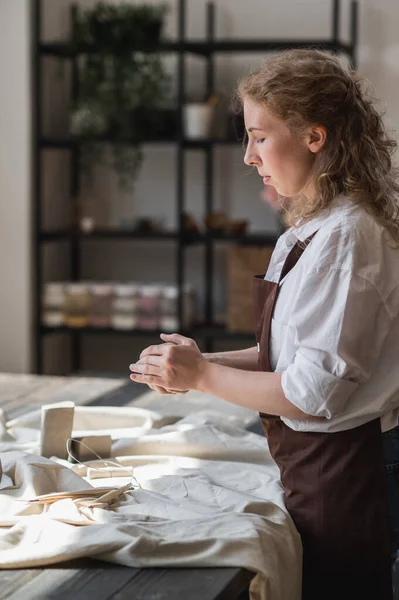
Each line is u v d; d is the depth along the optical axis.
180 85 5.69
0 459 2.28
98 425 2.81
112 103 5.70
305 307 1.89
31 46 5.86
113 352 6.48
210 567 1.77
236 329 5.80
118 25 5.62
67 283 6.00
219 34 6.09
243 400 1.96
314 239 1.95
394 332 1.94
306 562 2.03
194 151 6.24
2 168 5.94
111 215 6.40
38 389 3.45
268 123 1.97
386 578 1.99
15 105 5.89
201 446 2.51
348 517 1.98
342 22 5.91
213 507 2.06
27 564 1.77
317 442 2.00
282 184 2.02
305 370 1.88
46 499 2.03
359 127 1.98
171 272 6.38
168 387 2.02
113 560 1.79
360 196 1.93
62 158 6.39
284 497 2.13
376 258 1.89
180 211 5.78
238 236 5.78
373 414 1.97
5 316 6.00
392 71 5.82
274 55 2.04
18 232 5.95
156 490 2.19
